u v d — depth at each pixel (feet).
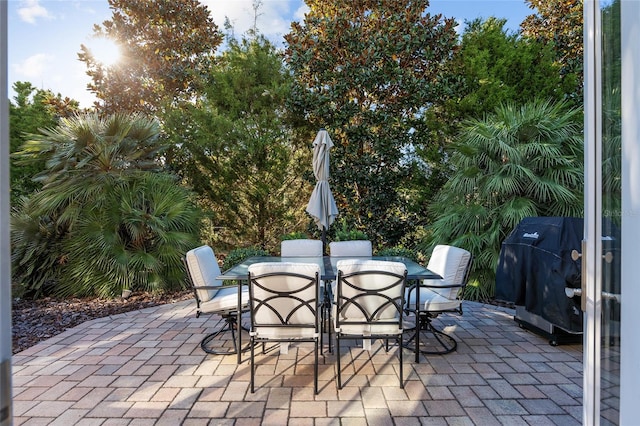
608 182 3.59
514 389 8.46
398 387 8.57
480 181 17.06
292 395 8.23
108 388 8.59
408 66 24.40
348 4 25.46
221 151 23.94
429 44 23.40
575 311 10.13
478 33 22.82
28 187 23.00
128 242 17.93
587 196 3.96
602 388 3.68
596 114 3.80
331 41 23.84
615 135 3.47
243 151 23.50
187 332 12.53
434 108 23.68
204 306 10.37
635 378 3.10
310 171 24.21
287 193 25.72
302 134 25.35
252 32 27.02
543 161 16.30
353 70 22.97
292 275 8.30
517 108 21.20
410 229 23.85
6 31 2.71
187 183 25.31
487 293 16.66
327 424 7.12
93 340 11.77
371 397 8.12
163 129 24.62
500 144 16.53
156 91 32.04
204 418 7.36
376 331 8.80
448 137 22.71
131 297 17.01
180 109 25.82
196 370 9.54
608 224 3.59
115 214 17.03
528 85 21.91
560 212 16.11
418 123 23.85
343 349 10.99
